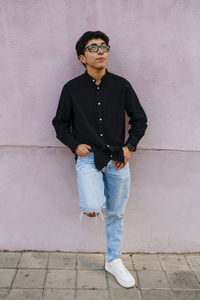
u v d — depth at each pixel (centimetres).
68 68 244
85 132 223
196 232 283
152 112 255
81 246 284
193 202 276
